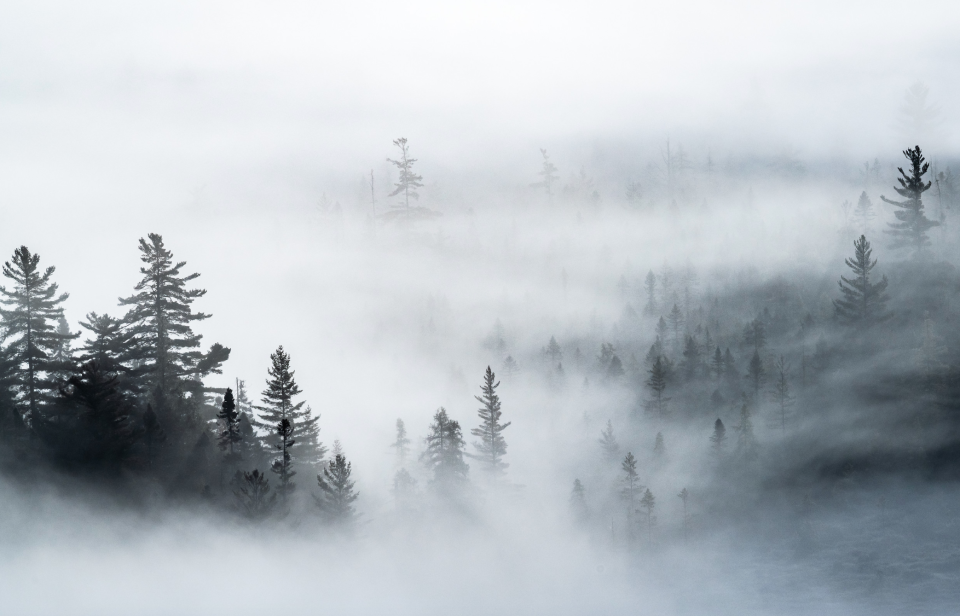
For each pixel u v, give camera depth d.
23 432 58.69
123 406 60.78
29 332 60.75
